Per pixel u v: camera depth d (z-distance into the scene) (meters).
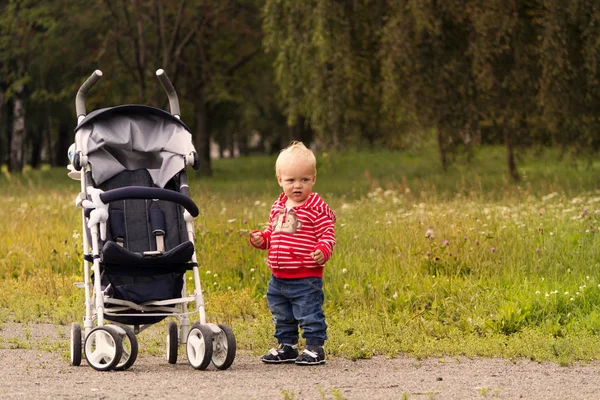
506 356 7.64
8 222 16.75
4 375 6.70
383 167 43.72
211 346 6.89
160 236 7.61
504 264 11.48
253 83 46.19
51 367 7.12
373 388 6.19
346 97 26.44
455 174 32.41
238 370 6.98
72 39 40.03
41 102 45.38
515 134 28.67
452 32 25.38
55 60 41.28
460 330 8.96
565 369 7.06
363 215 15.30
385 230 13.52
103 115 8.05
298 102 27.55
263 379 6.52
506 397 5.90
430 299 10.23
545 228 13.30
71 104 45.19
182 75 42.09
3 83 45.44
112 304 7.54
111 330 6.93
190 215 7.62
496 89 25.14
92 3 38.97
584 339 8.20
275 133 63.19
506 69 25.08
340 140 27.59
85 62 40.84
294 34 25.73
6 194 25.00
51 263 13.65
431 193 19.72
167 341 7.56
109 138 7.89
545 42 22.47
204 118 44.31
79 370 6.97
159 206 7.80
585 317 9.22
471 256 11.70
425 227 13.34
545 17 22.69
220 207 16.47
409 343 8.19
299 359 7.24
